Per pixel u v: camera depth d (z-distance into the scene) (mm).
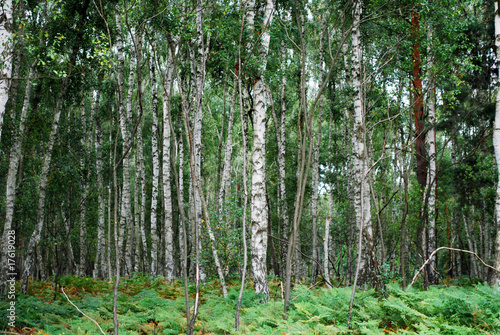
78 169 14664
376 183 16156
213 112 25875
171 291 10180
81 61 12383
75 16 10766
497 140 8523
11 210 9930
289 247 5727
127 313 6859
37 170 17938
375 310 5891
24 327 5707
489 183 14789
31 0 11977
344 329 5012
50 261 21234
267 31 8789
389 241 14984
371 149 16438
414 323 5531
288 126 25141
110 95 18328
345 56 15633
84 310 6801
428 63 12156
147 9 7715
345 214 18984
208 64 13555
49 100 17469
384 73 12250
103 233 18969
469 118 14023
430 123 13734
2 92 6074
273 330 5129
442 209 16594
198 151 12523
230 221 13203
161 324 5945
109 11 13422
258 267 8398
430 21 11586
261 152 8930
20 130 10906
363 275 9773
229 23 8773
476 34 14414
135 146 25594
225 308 7098
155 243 15953
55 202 14836
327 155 25391
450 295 5957
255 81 9047
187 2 7902
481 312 5531
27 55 11242
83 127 19984
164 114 14289
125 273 18031
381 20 11695
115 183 4168
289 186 19875
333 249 21609
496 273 7664
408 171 7555
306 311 5727
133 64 16250
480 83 14891
